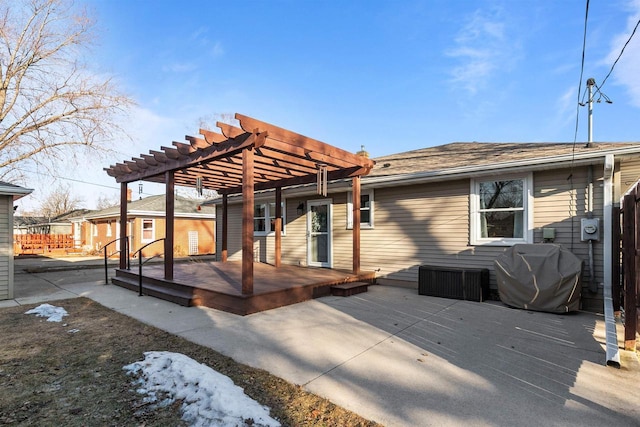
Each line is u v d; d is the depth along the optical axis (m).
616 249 5.28
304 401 2.79
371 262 9.00
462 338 4.39
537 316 5.49
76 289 8.35
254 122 5.43
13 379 3.24
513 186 6.98
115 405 2.75
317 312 5.77
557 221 6.43
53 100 14.77
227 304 5.88
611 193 5.66
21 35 14.45
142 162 8.20
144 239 20.00
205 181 10.16
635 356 3.77
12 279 7.29
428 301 6.66
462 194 7.56
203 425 2.44
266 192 11.48
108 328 4.92
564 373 3.34
